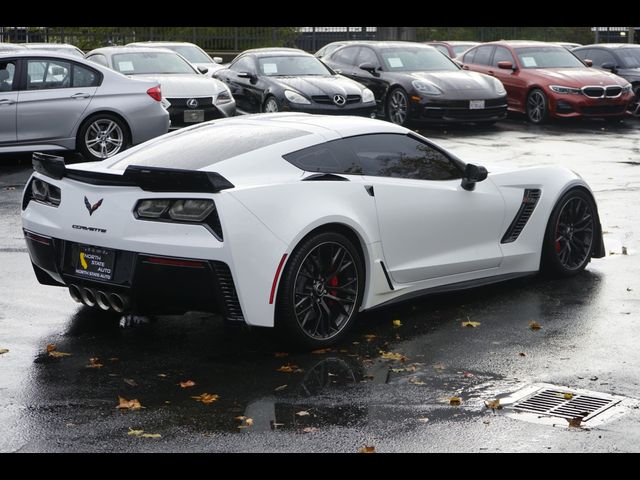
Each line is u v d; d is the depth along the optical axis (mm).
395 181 6500
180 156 6164
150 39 35500
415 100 18438
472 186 6961
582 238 7863
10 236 9156
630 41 36469
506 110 18766
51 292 7266
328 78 18094
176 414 4836
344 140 6387
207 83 16219
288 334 5801
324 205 5949
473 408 4926
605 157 14867
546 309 6816
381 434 4574
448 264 6820
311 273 5910
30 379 5371
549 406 4953
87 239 5922
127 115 13547
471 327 6406
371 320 6605
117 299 5879
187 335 6250
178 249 5578
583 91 19125
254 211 5621
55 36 34219
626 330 6305
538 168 7621
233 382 5336
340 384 5301
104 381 5344
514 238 7375
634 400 5035
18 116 12938
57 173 6125
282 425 4688
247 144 6184
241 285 5559
